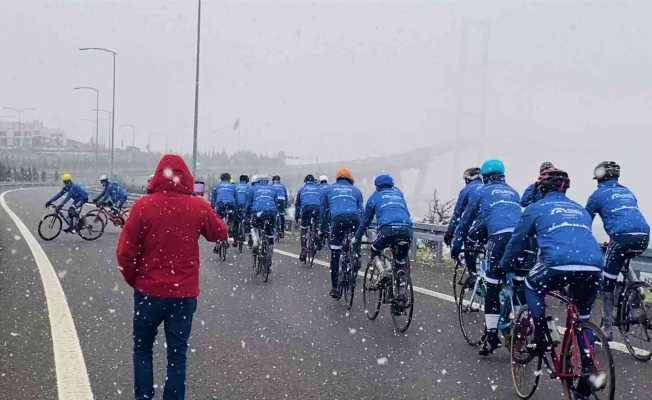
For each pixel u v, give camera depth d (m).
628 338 6.54
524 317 5.18
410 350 6.45
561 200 4.88
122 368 5.50
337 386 5.25
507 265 5.23
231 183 14.82
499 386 5.38
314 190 12.61
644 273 9.16
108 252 13.88
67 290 9.11
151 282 4.21
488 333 6.13
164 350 6.21
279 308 8.44
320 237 12.41
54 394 4.82
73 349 6.05
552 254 4.66
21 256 12.84
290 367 5.75
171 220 4.23
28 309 7.79
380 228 7.47
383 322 7.72
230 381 5.32
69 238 16.94
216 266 12.50
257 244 11.28
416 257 13.93
